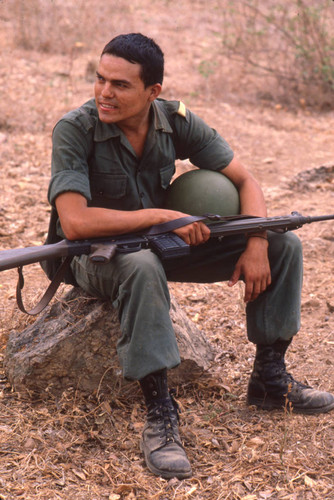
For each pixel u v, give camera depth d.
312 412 3.00
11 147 6.34
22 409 2.96
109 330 3.00
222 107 8.12
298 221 2.85
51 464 2.64
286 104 8.58
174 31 10.58
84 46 9.49
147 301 2.53
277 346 3.01
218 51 9.86
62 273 2.75
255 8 9.76
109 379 3.05
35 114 7.11
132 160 2.81
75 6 10.58
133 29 10.25
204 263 2.92
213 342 3.60
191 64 9.38
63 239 2.92
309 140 7.44
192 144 2.98
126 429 2.87
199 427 2.91
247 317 2.99
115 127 2.74
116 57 2.60
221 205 2.91
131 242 2.62
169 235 2.67
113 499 2.46
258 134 7.44
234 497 2.51
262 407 3.04
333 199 5.88
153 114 2.81
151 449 2.63
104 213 2.63
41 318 3.25
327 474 2.65
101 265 2.65
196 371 3.14
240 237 2.92
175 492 2.51
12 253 2.51
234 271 2.85
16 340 3.19
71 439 2.79
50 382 3.04
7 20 10.02
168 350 2.57
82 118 2.71
